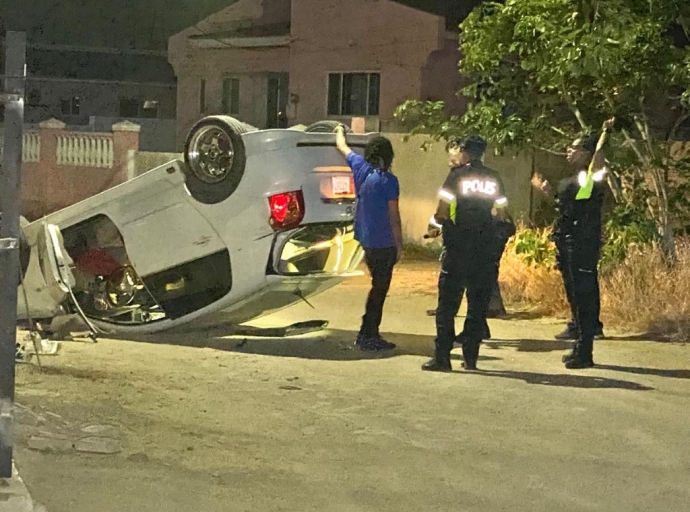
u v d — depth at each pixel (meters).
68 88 34.78
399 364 9.11
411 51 24.12
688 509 5.74
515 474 6.23
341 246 10.38
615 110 12.15
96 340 9.81
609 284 11.50
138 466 6.12
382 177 9.38
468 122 12.77
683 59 11.43
